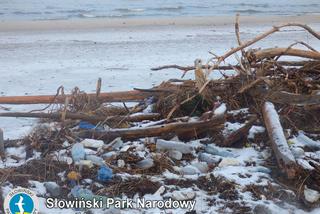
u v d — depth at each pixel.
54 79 10.77
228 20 22.81
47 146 6.23
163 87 7.63
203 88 6.84
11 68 12.02
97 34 17.95
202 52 14.05
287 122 6.86
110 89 9.75
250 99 7.25
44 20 22.19
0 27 19.75
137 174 5.71
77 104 7.41
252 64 7.54
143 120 7.02
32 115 6.91
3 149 6.18
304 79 7.37
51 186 5.41
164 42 15.88
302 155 6.09
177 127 6.41
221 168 5.86
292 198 5.30
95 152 6.04
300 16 24.86
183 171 5.77
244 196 5.34
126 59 13.11
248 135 6.63
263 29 19.47
